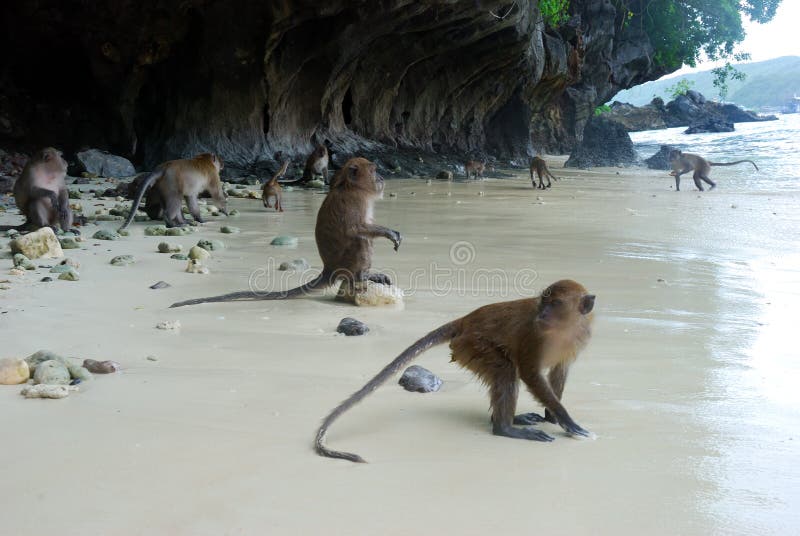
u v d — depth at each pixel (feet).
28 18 33.55
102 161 32.89
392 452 7.77
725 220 23.22
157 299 12.51
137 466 7.37
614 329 11.33
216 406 8.57
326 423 7.88
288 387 9.11
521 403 9.32
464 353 8.45
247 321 11.57
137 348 10.24
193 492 7.02
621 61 73.77
